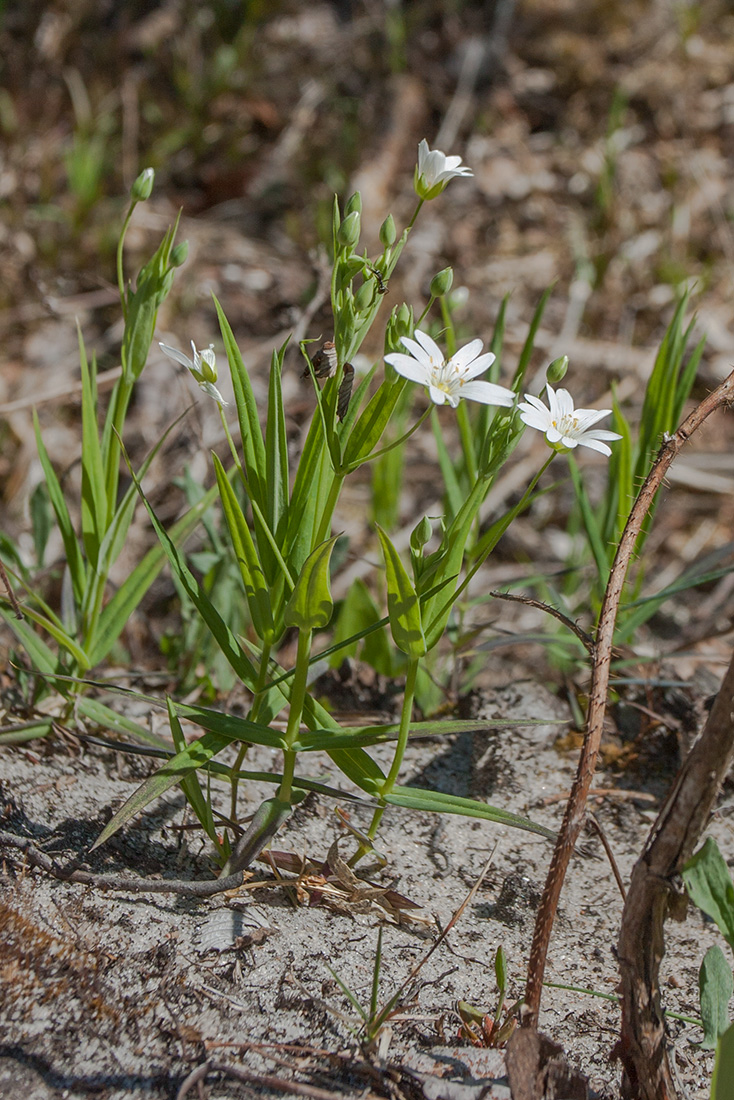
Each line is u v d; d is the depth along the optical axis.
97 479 0.76
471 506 0.70
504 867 0.75
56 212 1.49
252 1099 0.67
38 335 1.39
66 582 0.79
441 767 0.79
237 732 0.70
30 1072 0.67
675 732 0.80
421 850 0.75
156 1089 0.67
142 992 0.69
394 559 0.68
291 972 0.70
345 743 0.71
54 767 0.75
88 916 0.70
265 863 0.73
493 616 1.18
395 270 1.53
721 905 0.66
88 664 0.76
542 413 0.70
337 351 0.70
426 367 0.69
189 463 0.89
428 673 0.81
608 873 0.76
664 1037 0.68
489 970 0.71
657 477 0.69
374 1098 0.67
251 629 0.85
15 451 1.25
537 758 0.79
